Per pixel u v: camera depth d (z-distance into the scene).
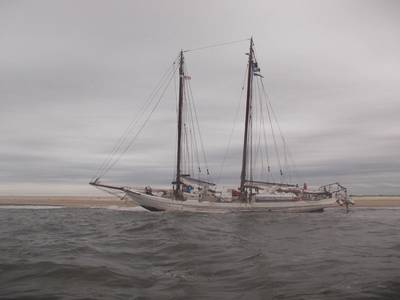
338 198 65.94
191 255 23.59
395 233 35.84
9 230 38.12
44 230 38.09
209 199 60.97
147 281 17.77
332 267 20.50
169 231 34.81
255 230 38.16
